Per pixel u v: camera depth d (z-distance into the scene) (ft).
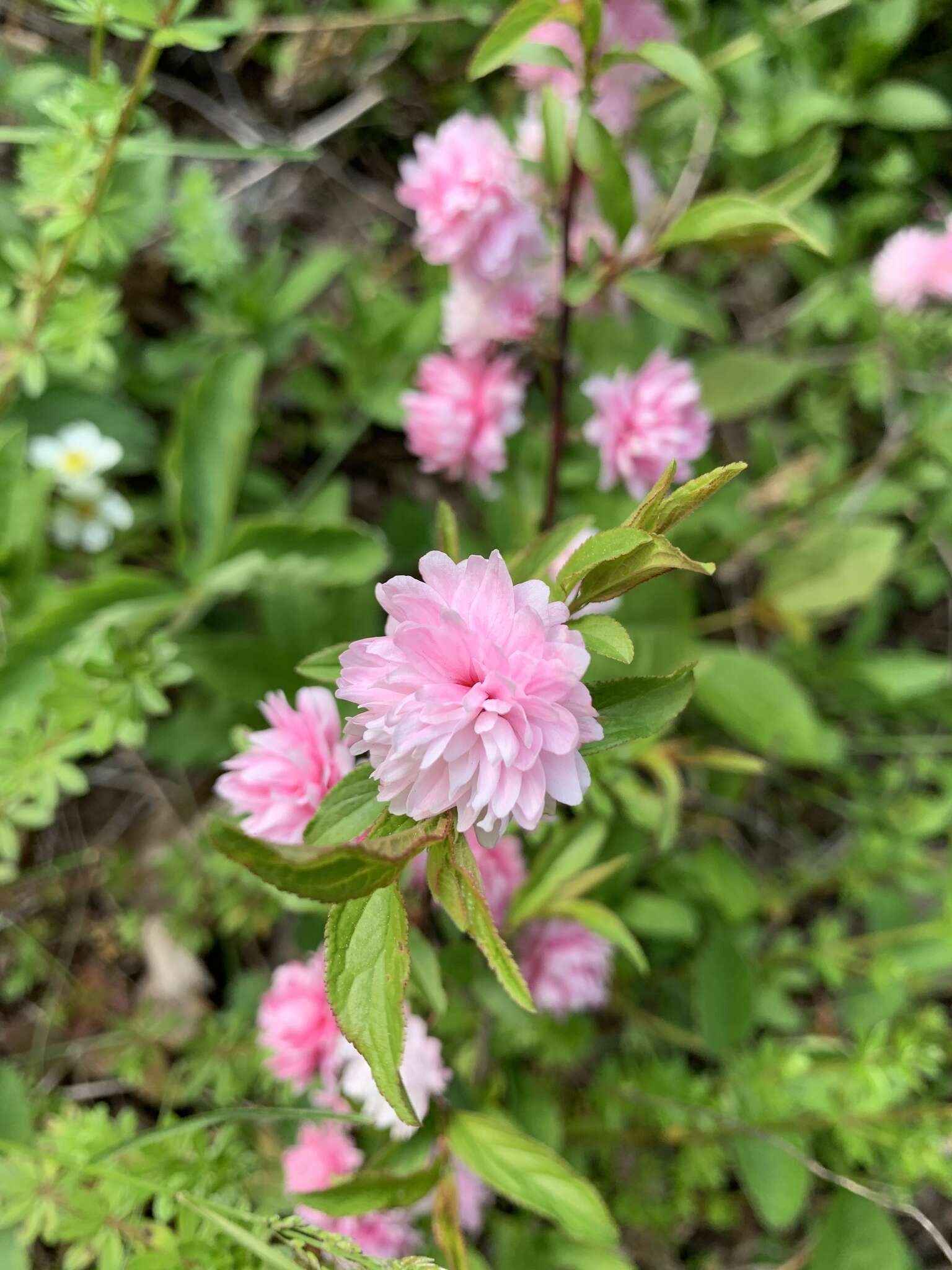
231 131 0.96
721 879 0.81
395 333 0.82
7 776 0.61
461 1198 0.59
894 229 1.00
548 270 0.65
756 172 0.94
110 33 0.91
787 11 0.87
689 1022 0.82
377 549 0.75
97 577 0.74
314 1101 0.62
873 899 0.83
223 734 0.77
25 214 0.69
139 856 0.83
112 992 0.80
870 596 0.91
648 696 0.37
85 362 0.65
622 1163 0.76
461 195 0.60
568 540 0.47
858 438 1.04
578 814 0.60
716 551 0.91
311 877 0.29
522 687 0.33
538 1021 0.66
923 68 0.98
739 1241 0.82
